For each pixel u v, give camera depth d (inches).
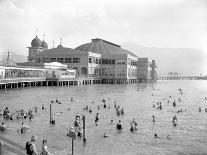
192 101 3681.1
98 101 3348.9
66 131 1764.3
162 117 2346.2
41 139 1576.0
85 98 3622.0
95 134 1723.7
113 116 2352.4
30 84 5049.2
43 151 1222.9
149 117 2337.6
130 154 1365.7
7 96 3417.8
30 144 1129.4
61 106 2827.3
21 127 1833.2
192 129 1898.4
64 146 1466.5
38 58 7322.8
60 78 5590.6
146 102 3410.4
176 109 2851.9
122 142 1563.7
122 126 1956.2
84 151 1396.4
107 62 7623.0
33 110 2500.0
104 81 7544.3
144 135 1721.2
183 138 1662.2
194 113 2600.9
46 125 1924.2
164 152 1402.6
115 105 2908.5
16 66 4864.7
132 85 7003.0
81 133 1680.6
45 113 2383.1
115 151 1408.7
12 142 1364.4
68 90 4690.0
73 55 7057.1
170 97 4160.9
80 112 2498.8
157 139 1635.1
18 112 2340.1
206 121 2188.7
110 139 1617.9
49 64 6092.5
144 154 1369.3
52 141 1545.3
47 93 4008.4
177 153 1390.3
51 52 7224.4
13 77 4579.2
